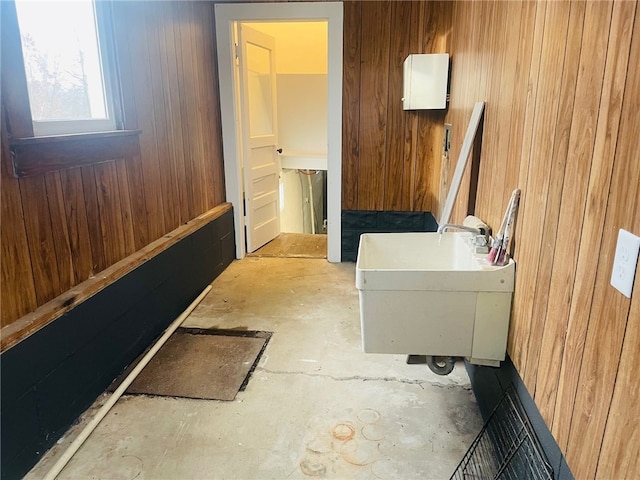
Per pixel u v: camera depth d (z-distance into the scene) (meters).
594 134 1.08
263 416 2.08
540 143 1.43
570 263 1.19
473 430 2.00
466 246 2.03
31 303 1.79
